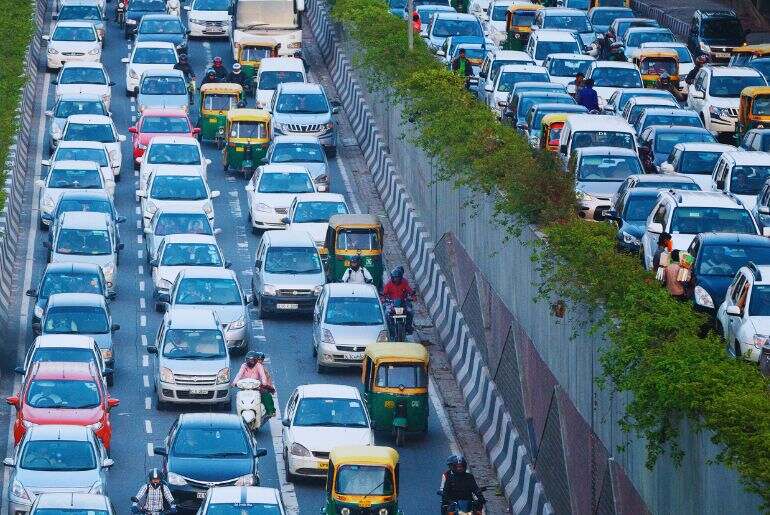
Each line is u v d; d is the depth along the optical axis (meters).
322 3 191.25
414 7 189.75
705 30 177.88
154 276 112.00
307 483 85.75
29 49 165.38
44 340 94.50
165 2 192.75
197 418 83.81
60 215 118.69
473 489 78.75
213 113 148.75
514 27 181.38
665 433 61.19
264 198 126.00
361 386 98.56
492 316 97.31
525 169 93.00
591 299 74.31
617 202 97.38
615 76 148.62
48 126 151.25
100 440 83.12
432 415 95.44
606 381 71.81
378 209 132.50
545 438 82.38
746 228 87.38
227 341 102.19
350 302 101.94
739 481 54.12
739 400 56.31
